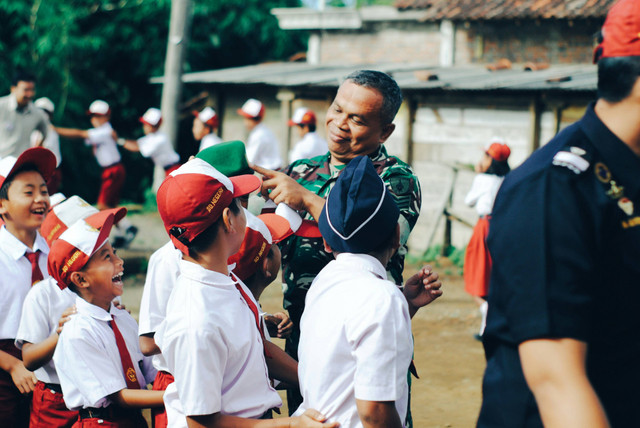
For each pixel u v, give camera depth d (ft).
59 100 51.49
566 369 4.99
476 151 33.91
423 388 18.13
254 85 40.70
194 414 6.91
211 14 60.44
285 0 63.16
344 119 9.18
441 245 34.35
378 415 6.54
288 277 9.66
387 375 6.56
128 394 9.38
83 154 52.85
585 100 30.94
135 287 27.04
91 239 9.68
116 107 58.80
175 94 41.68
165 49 57.47
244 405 7.43
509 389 5.55
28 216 11.43
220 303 7.34
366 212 7.09
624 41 5.21
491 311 5.65
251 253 8.91
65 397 9.61
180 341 7.02
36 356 10.16
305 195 8.90
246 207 9.61
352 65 43.62
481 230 21.42
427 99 34.83
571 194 5.20
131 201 56.34
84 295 9.83
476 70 37.70
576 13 35.91
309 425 6.85
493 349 5.73
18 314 11.24
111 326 10.00
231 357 7.31
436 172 34.91
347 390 6.83
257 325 7.96
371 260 7.25
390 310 6.69
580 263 5.11
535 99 31.99
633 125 5.26
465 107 33.94
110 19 56.34
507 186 5.49
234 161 9.37
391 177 9.16
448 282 29.35
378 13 44.06
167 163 34.96
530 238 5.20
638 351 5.29
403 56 44.16
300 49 63.98
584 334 5.07
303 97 38.75
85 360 9.45
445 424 15.89
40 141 24.02
